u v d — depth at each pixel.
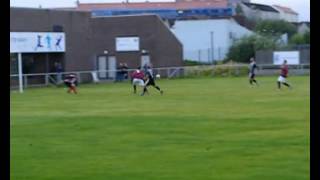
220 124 50.53
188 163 33.16
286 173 29.92
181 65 158.25
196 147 38.53
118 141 41.59
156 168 31.92
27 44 122.06
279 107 65.69
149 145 39.62
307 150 36.47
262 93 89.50
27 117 58.62
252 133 44.72
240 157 34.69
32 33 123.38
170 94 91.19
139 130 47.25
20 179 29.62
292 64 161.12
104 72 144.12
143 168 31.98
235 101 75.25
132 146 39.31
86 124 51.84
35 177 30.08
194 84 118.94
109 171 31.34
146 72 92.50
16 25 120.56
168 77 151.50
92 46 143.75
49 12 129.62
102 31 155.62
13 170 31.70
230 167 31.81
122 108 67.69
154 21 155.25
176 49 157.38
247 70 156.00
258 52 167.00
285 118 54.56
